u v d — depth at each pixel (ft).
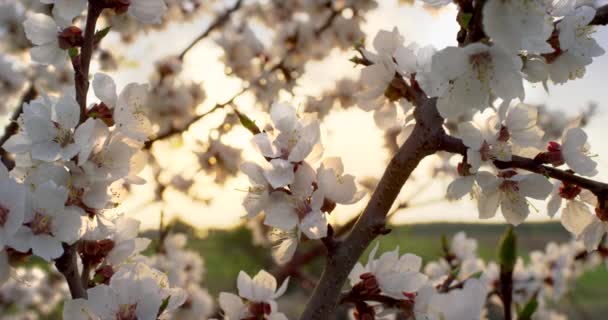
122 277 1.29
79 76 1.31
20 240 1.24
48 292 3.66
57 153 1.27
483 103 1.27
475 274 1.46
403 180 1.30
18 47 3.16
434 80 1.27
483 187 1.37
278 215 1.32
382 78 1.48
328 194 1.33
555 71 1.39
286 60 3.31
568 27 1.36
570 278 3.42
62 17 1.40
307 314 1.29
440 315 1.23
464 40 1.28
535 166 1.35
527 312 1.20
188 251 3.35
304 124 1.36
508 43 1.20
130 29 2.93
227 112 3.10
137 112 1.34
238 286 1.45
